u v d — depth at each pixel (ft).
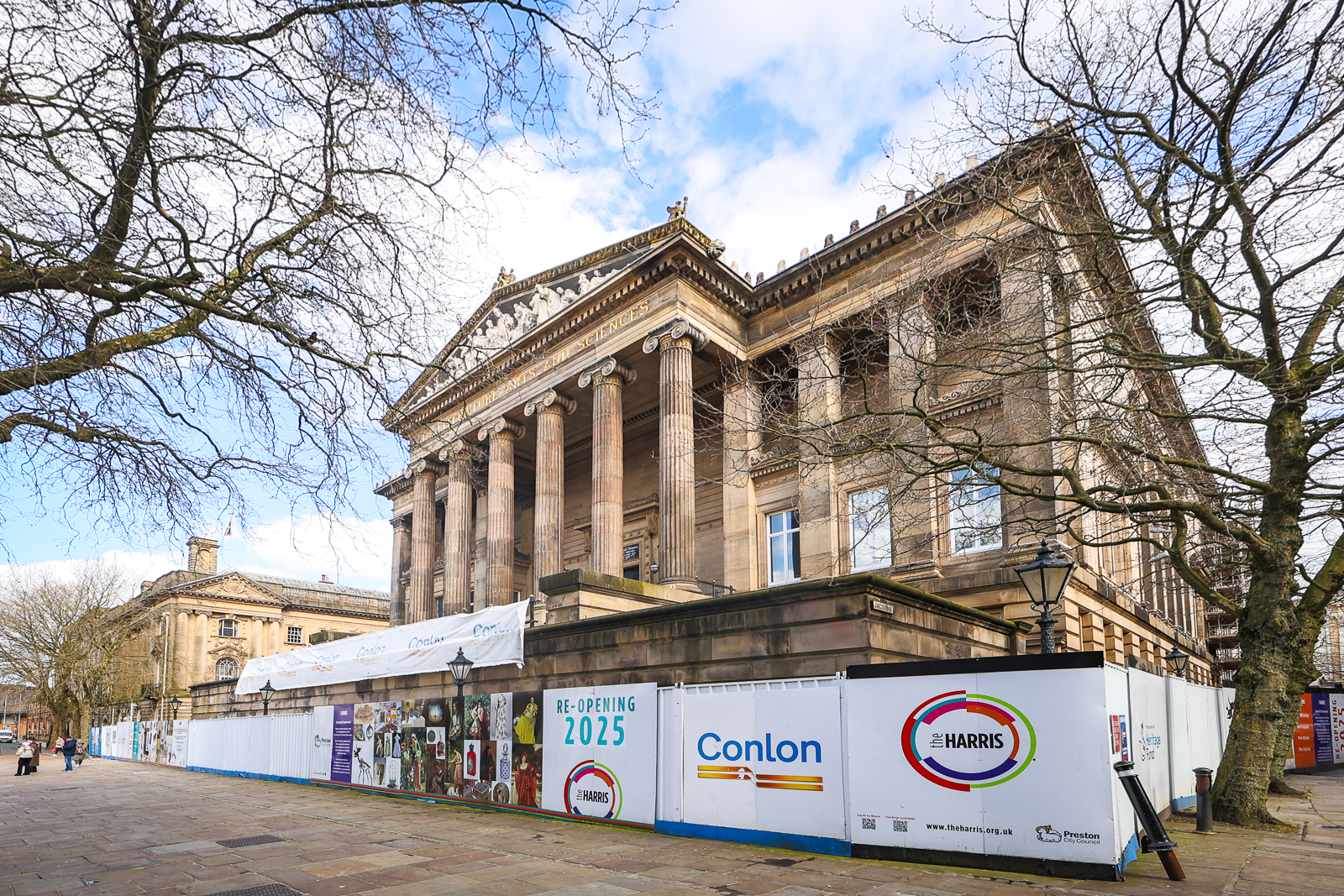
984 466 74.84
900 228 89.71
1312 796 64.95
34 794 86.12
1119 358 53.78
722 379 111.04
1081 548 78.02
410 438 36.24
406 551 177.88
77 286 25.88
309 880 34.01
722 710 42.50
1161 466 51.96
